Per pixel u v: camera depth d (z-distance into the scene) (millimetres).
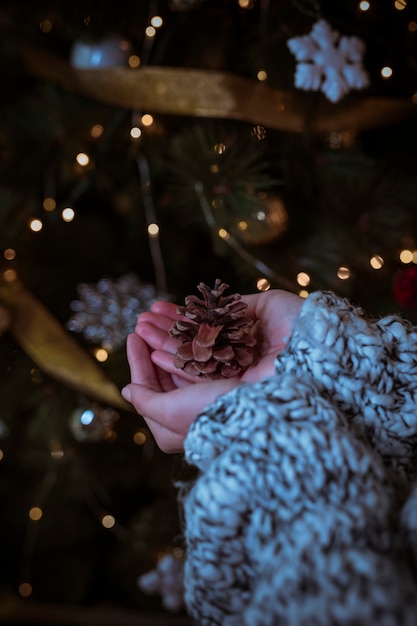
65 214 1139
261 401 594
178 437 723
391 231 1100
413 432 647
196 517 568
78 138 1147
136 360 769
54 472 1233
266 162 1062
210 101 1047
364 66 1075
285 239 1114
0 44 1120
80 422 1109
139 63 1119
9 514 1354
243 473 555
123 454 1256
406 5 1078
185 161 1048
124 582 1369
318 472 546
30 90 1206
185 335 777
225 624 592
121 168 1178
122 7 1092
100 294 1125
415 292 993
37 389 1188
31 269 1213
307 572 486
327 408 595
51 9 1099
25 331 1130
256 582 554
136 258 1283
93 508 1350
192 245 1271
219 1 1084
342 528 508
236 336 763
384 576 469
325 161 1110
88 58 1090
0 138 1150
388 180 1110
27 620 1321
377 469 563
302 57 980
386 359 650
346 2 1078
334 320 649
